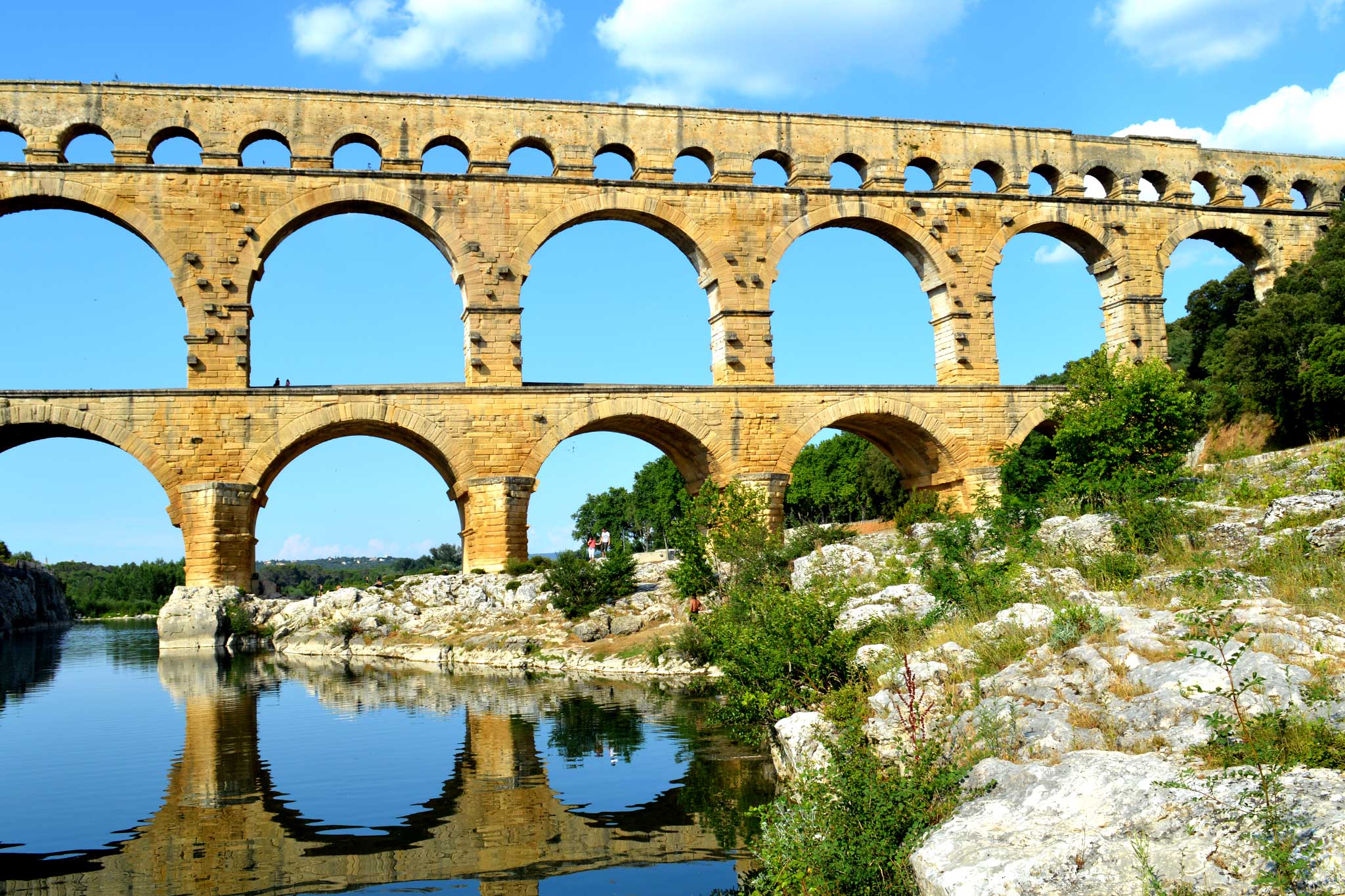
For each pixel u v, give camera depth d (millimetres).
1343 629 18922
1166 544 31438
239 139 57594
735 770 24875
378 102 59406
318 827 21062
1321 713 15219
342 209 59219
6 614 101438
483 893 17156
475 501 57531
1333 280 62188
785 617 26328
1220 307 80062
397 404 56812
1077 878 12828
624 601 54375
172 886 17719
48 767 27188
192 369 55688
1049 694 18547
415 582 60938
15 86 55969
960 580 31312
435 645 53438
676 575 51312
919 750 16734
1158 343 67938
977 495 59312
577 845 19500
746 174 63656
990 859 13422
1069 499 44812
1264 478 39000
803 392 61219
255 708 36531
